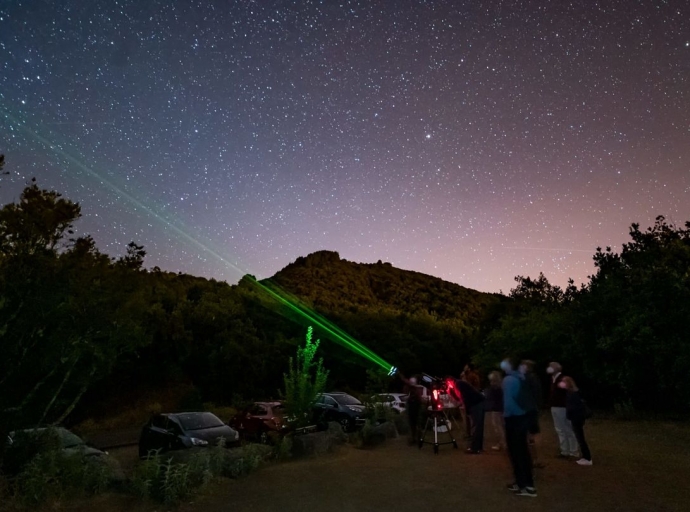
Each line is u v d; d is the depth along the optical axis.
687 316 17.52
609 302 20.36
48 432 8.91
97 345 10.75
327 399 19.73
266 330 40.91
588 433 14.30
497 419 10.84
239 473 9.09
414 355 45.44
